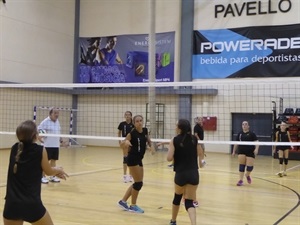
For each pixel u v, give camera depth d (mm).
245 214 5625
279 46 16016
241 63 16656
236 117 16672
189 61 17500
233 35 16828
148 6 18625
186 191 4449
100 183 8148
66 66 19547
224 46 16984
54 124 7984
